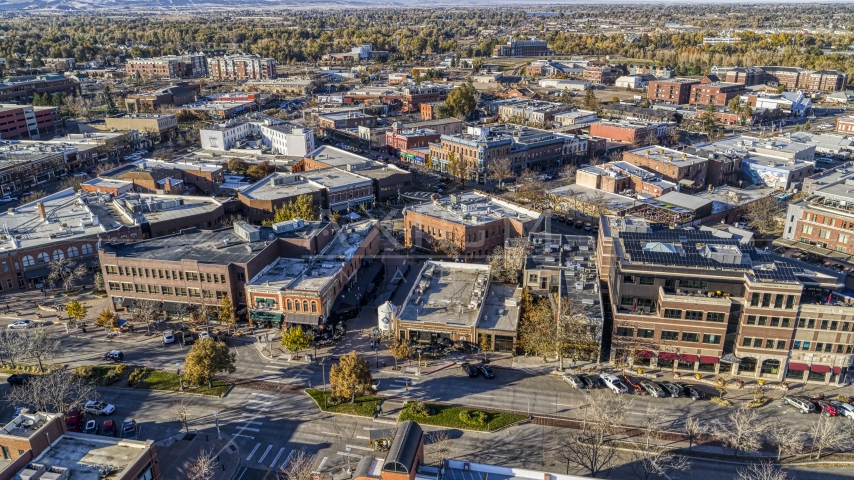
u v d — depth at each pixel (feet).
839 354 329.72
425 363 361.71
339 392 318.04
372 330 399.44
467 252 497.46
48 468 231.91
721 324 335.06
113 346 382.01
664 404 321.52
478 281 428.56
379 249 536.42
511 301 400.67
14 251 447.83
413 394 332.60
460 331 373.61
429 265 460.96
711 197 647.97
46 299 445.37
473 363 360.89
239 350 376.27
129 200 555.28
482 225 499.51
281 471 276.41
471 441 294.66
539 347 349.82
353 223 545.44
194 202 574.15
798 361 335.67
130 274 415.64
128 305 424.87
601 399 295.48
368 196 651.66
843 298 341.41
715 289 339.36
